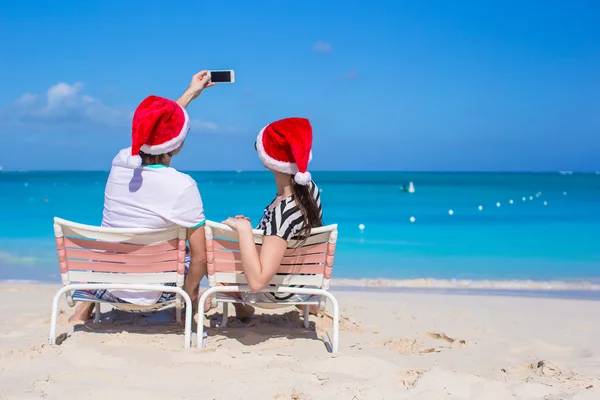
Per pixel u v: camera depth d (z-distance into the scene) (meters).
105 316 4.77
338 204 24.92
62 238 3.69
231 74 4.39
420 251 11.62
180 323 4.42
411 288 7.90
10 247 11.34
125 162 3.80
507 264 10.12
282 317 4.86
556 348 4.39
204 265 3.93
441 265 10.00
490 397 3.08
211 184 47.25
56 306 3.77
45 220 16.22
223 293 4.11
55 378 3.20
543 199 27.94
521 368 3.78
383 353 3.98
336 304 3.80
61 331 4.32
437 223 16.98
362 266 9.86
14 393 2.98
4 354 3.49
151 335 4.07
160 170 3.72
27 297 6.25
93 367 3.42
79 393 2.99
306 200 3.63
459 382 3.22
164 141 3.72
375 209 22.12
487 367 3.81
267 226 3.64
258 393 3.05
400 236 14.03
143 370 3.38
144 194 3.70
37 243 11.88
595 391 3.08
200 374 3.32
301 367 3.50
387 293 7.33
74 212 19.44
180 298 3.83
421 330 4.90
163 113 3.67
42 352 3.56
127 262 3.78
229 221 3.57
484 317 5.59
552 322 5.38
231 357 3.62
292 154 3.57
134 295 3.93
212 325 4.52
